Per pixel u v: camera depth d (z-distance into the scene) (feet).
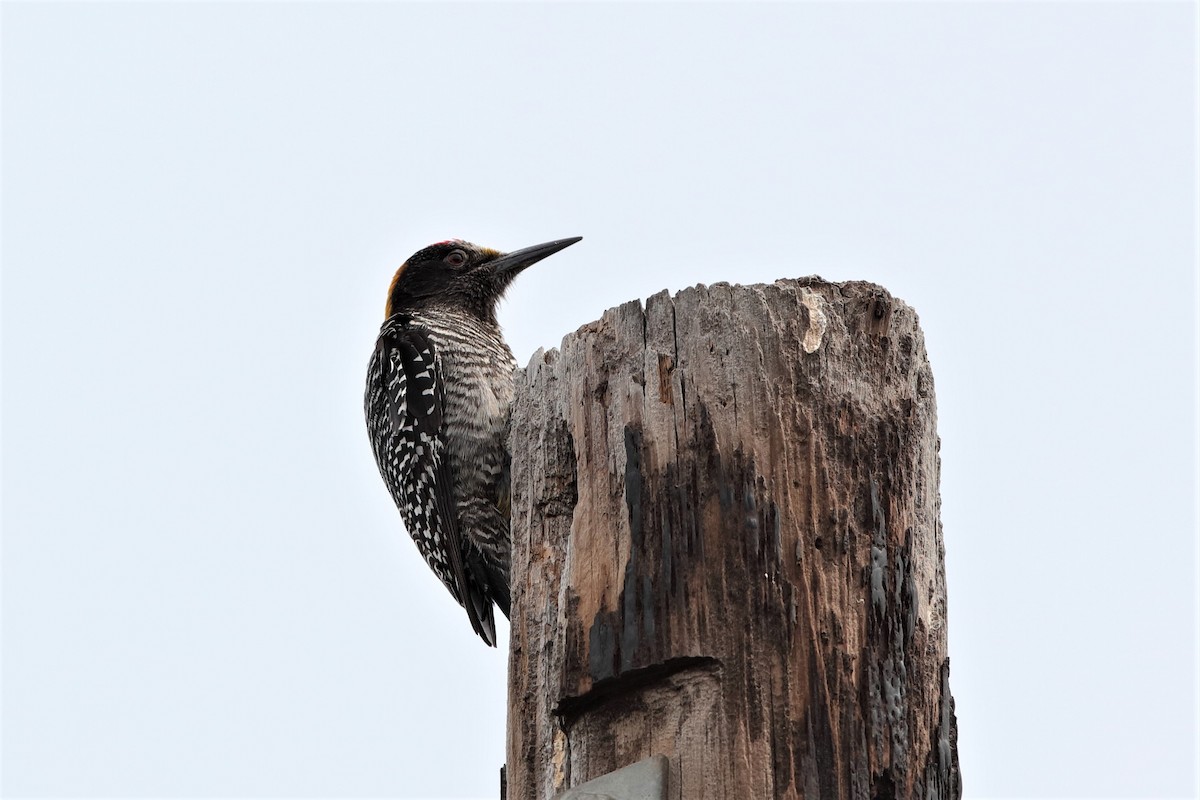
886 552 27.71
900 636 27.27
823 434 28.17
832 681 26.58
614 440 29.30
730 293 29.37
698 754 26.55
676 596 27.37
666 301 29.86
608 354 30.19
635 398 29.22
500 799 31.07
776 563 27.20
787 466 27.89
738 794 26.00
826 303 29.45
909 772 26.50
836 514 27.63
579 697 27.94
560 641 28.66
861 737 26.32
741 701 26.53
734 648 26.86
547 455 31.60
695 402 28.63
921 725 27.12
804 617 26.91
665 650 27.07
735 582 27.20
